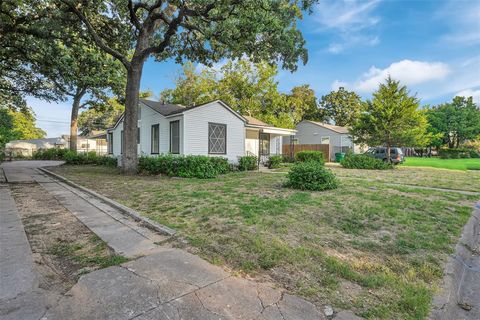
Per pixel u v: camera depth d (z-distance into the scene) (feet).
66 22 37.58
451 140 147.33
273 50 35.42
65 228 13.64
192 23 38.42
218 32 34.96
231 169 48.11
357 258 10.59
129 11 39.06
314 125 104.12
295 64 36.17
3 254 10.25
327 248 11.44
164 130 49.16
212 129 48.80
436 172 50.49
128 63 39.70
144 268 9.07
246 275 8.79
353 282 8.67
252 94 98.32
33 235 12.55
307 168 26.18
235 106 99.35
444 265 10.34
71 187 28.07
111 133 71.00
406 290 8.24
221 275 8.69
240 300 7.32
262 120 99.50
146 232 13.03
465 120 132.16
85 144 151.64
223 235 12.43
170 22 37.60
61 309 6.82
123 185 28.58
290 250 10.85
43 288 7.85
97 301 7.16
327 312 6.98
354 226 14.53
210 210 16.98
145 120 54.54
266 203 18.95
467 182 35.45
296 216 15.88
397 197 22.65
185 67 108.27
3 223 14.49
